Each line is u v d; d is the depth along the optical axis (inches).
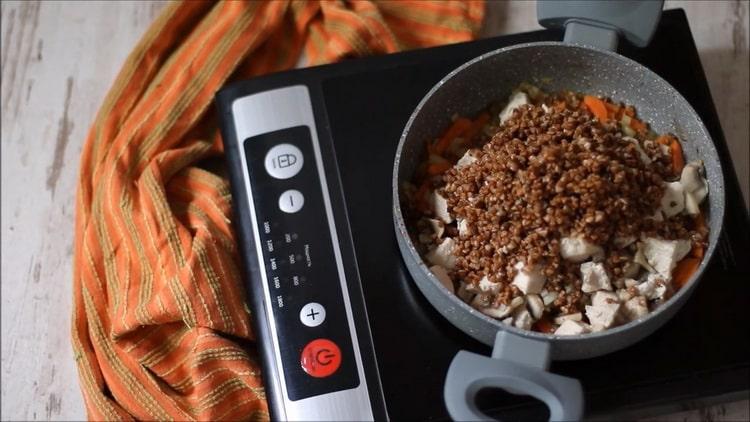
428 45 33.6
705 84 29.3
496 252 23.7
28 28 35.2
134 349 29.4
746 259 26.7
